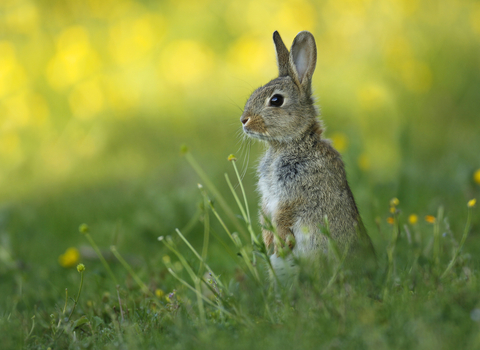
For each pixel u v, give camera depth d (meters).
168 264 7.96
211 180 13.22
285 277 6.71
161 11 20.83
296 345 4.39
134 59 18.64
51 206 13.51
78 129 16.89
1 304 8.10
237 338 4.80
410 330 4.38
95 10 20.36
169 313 5.84
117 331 5.59
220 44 19.28
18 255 10.02
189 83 17.53
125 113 17.22
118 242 10.71
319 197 7.13
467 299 4.79
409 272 6.06
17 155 16.39
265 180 7.72
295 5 19.00
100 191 14.22
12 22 18.50
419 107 16.31
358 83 16.89
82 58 17.52
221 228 10.87
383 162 11.62
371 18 18.62
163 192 12.47
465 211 9.88
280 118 7.43
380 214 10.24
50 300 8.12
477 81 17.20
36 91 17.25
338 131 15.27
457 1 19.53
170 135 16.64
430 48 17.94
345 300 5.16
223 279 7.27
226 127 16.33
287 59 8.09
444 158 13.35
